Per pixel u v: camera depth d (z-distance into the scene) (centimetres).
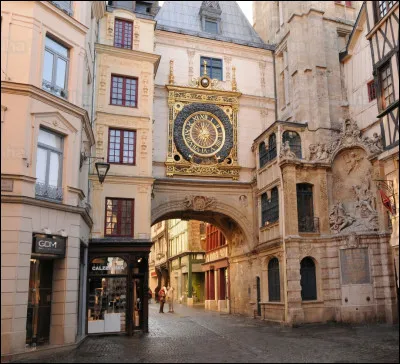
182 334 1734
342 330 1750
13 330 1177
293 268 2008
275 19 2797
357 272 1973
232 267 2780
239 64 2627
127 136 2062
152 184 2066
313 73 2305
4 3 1325
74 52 1525
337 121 2284
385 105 1703
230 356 1217
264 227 2277
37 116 1332
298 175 2128
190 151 2394
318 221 2105
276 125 2181
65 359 1187
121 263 1888
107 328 1766
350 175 2158
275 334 1689
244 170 2484
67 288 1388
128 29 2172
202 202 2358
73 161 1467
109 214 1978
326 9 2448
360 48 2250
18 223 1230
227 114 2512
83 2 1596
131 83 2106
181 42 2542
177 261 4222
